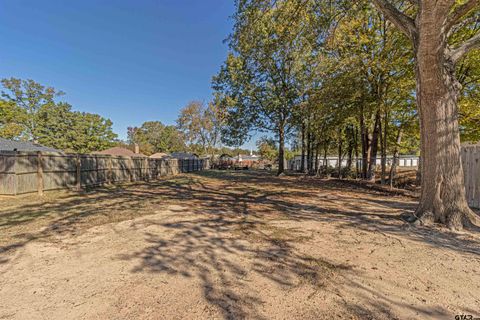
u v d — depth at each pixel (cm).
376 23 1033
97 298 216
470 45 448
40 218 522
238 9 631
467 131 1010
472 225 414
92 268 277
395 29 887
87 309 200
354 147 2084
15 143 1617
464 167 607
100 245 354
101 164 1218
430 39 385
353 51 1068
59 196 852
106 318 188
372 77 1073
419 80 437
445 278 250
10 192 830
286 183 1349
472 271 265
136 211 595
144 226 456
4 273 266
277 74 1733
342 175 1723
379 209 596
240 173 2414
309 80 1413
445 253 315
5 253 323
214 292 225
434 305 203
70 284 241
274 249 334
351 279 248
